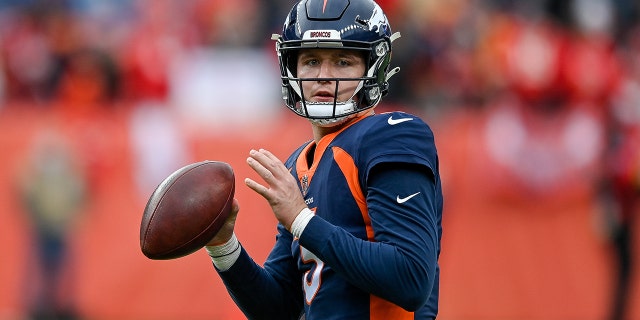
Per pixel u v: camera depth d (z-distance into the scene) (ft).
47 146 94.84
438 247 35.22
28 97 109.60
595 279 90.89
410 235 32.14
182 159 97.04
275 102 110.22
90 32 110.52
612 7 109.09
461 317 91.76
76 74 106.11
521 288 91.91
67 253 93.76
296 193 32.60
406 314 34.37
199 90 109.19
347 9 35.06
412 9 111.96
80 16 114.11
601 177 90.43
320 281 34.68
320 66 35.29
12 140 94.94
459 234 92.79
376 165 32.99
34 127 96.07
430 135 34.22
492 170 93.66
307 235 32.19
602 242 90.79
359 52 35.17
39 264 93.71
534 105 96.48
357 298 34.12
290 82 36.04
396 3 111.04
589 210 91.66
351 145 34.12
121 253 93.61
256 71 110.42
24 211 94.02
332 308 34.30
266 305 37.29
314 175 35.01
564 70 97.09
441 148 94.43
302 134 98.43
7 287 93.25
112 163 95.50
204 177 34.01
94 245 93.86
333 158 34.37
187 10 119.55
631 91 93.45
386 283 31.65
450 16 113.29
